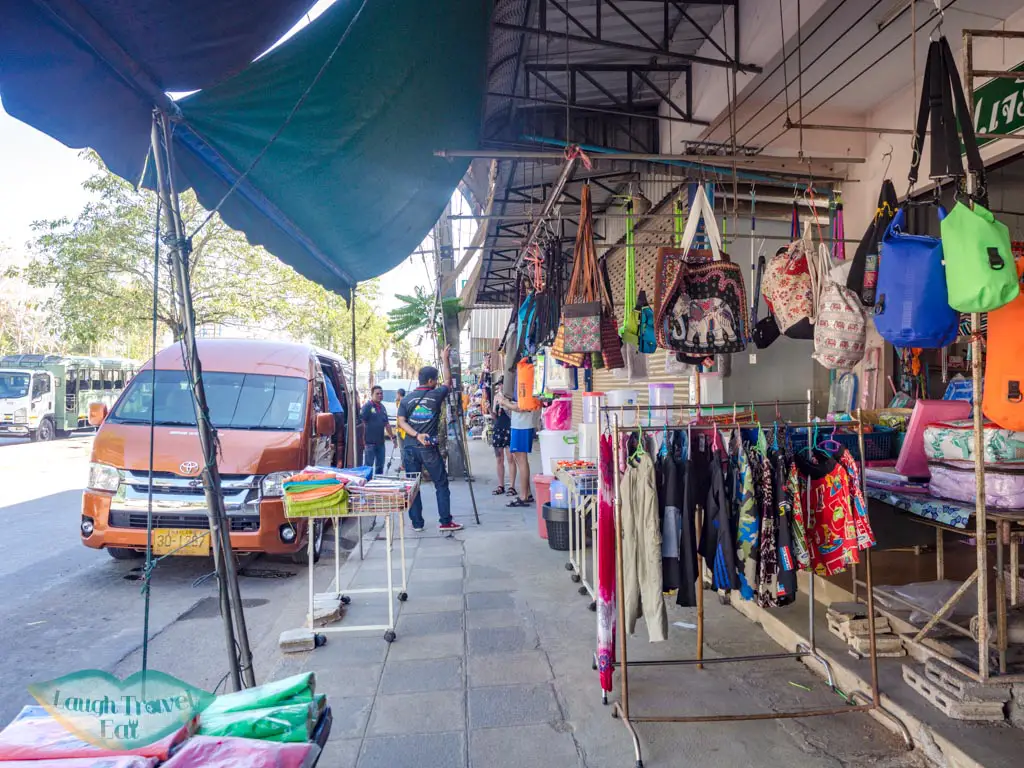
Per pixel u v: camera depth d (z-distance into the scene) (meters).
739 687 3.44
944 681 2.93
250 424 6.25
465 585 5.34
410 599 5.02
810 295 4.19
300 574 6.04
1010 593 3.25
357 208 4.38
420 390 7.39
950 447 3.21
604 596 3.28
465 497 9.91
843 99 5.95
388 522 4.27
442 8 3.05
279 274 17.41
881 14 4.61
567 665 3.76
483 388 19.27
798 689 3.41
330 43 2.76
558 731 3.05
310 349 7.66
